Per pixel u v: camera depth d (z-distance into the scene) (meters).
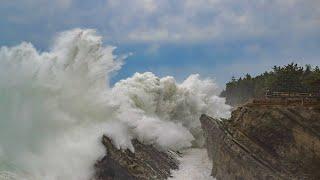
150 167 52.28
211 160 58.75
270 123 47.31
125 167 47.91
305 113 45.81
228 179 50.34
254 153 47.84
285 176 46.06
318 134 45.25
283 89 83.00
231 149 49.72
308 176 45.78
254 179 47.38
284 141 46.81
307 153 45.81
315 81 68.62
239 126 49.91
